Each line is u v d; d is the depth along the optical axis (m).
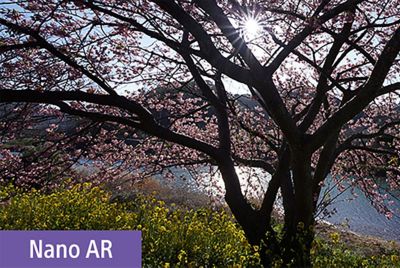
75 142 5.63
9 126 4.94
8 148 5.39
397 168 7.50
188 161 6.96
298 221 5.45
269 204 5.54
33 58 4.97
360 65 6.89
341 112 4.70
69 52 4.73
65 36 4.77
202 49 5.00
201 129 8.29
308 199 5.32
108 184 7.88
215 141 8.11
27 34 4.28
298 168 5.06
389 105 8.30
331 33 5.66
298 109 8.20
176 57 6.63
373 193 8.29
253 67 4.55
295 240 5.47
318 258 5.39
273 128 7.04
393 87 5.03
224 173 5.52
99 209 7.20
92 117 4.75
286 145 5.68
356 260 5.86
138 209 8.80
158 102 6.77
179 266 5.33
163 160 6.96
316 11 5.01
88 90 4.89
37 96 4.38
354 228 12.06
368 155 8.21
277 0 5.54
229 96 6.81
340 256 6.48
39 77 4.96
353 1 4.87
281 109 4.66
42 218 6.95
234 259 5.79
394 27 6.75
